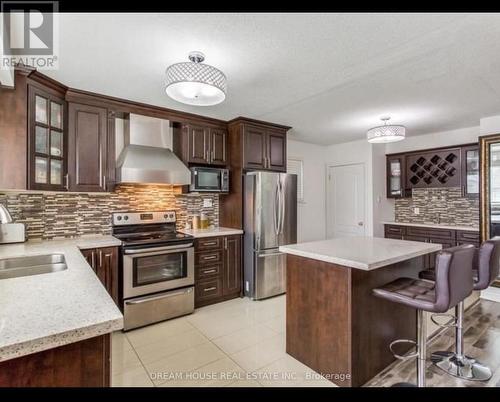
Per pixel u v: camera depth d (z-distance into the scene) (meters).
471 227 4.16
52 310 1.02
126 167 2.92
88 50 1.99
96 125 2.88
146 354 2.37
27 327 0.88
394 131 3.33
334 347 1.99
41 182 2.44
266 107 3.27
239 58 2.12
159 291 2.98
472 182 4.22
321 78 2.48
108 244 2.73
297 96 2.92
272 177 3.71
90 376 0.95
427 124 4.05
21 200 2.77
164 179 3.13
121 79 2.48
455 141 4.42
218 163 3.78
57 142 2.63
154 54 2.05
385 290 1.91
